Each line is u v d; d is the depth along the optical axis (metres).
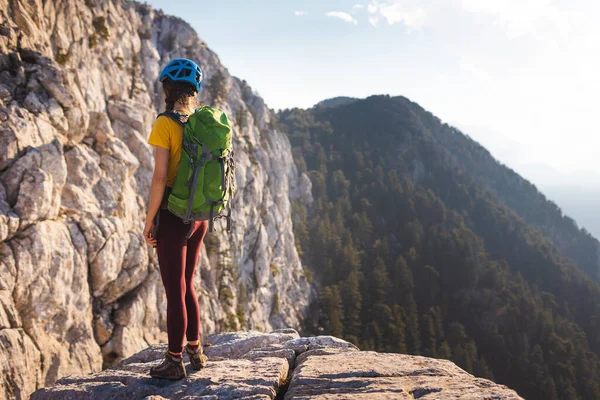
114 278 29.80
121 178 35.53
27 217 23.12
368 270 134.62
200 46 94.94
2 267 21.33
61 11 44.25
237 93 108.38
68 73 31.77
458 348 95.62
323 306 104.50
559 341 110.81
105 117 36.41
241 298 70.06
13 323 21.17
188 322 3.88
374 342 94.19
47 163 25.34
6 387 19.67
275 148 131.12
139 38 68.31
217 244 68.12
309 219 149.62
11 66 28.89
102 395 3.57
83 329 25.89
